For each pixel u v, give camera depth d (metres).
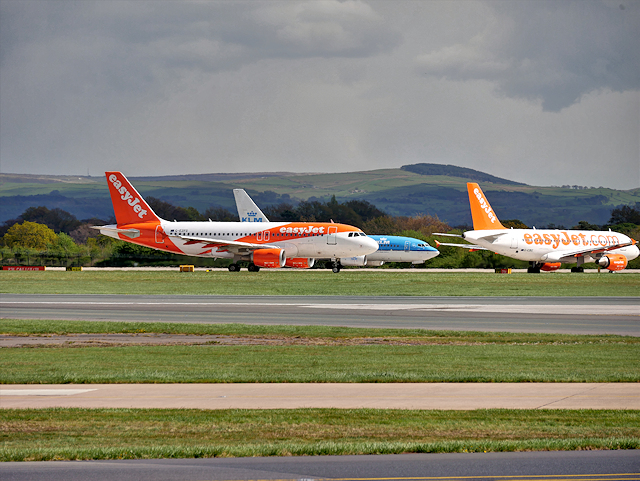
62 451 37.94
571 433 42.47
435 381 59.59
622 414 47.72
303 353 75.69
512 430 43.09
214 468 35.09
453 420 45.69
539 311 124.94
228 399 51.97
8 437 41.16
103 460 36.75
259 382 59.03
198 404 50.25
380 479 33.22
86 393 54.19
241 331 95.44
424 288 185.50
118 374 61.81
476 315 118.06
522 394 54.09
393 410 48.50
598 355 74.75
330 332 94.81
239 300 146.00
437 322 107.94
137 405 49.84
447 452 38.56
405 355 74.38
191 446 38.88
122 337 90.12
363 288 184.25
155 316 114.50
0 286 185.75
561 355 74.56
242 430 42.97
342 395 53.56
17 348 79.56
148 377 60.34
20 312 120.06
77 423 44.59
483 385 57.91
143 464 35.81
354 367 66.31
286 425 44.25
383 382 59.31
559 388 56.59
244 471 34.59
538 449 39.12
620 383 58.81
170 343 84.50
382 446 38.78
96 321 106.25
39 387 56.66
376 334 93.38
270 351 77.25
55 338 88.88
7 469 34.91
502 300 149.25
